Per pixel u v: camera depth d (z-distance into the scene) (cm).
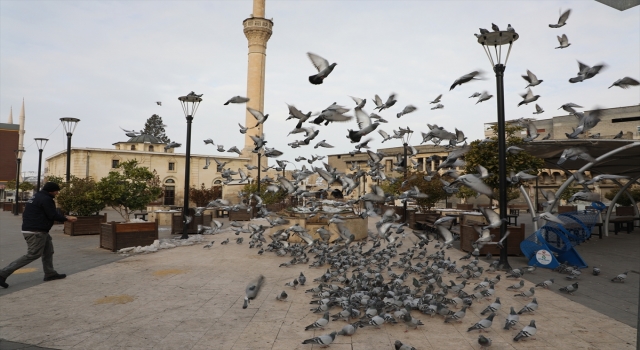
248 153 5709
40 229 950
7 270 918
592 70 866
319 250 1292
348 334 630
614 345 598
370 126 784
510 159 1504
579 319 719
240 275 1074
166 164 5841
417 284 877
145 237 1537
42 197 962
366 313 659
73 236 1936
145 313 742
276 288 934
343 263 1082
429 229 2083
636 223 2711
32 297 845
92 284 963
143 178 1936
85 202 1975
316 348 584
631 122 4019
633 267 1212
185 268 1165
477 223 1477
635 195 3073
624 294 893
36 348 578
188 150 1814
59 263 1233
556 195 1425
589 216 1591
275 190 1518
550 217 1012
